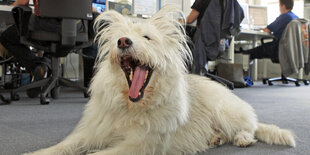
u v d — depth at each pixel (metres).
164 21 1.61
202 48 4.34
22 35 3.07
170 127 1.31
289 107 3.15
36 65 3.74
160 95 1.33
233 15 4.41
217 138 1.60
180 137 1.44
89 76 4.45
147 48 1.39
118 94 1.33
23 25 3.00
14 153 1.39
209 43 4.32
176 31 1.62
